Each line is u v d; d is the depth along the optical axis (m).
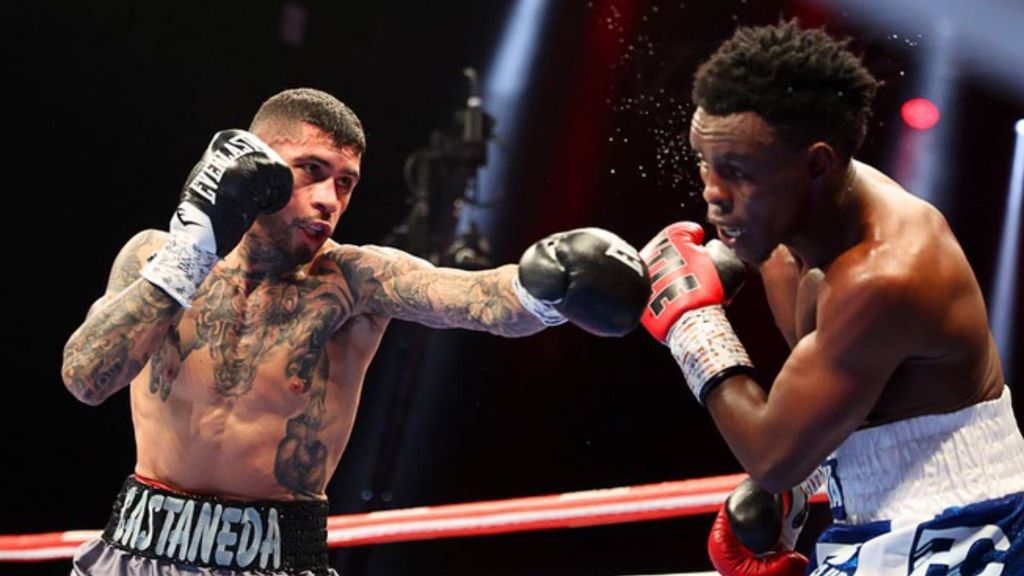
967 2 6.89
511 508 4.45
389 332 7.61
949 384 2.34
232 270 2.63
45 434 7.82
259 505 2.53
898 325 2.24
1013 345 7.14
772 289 2.66
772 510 2.85
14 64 7.93
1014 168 7.16
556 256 2.36
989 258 7.21
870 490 2.42
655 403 7.63
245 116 8.25
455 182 6.68
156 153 8.13
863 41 7.04
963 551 2.30
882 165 7.29
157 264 2.41
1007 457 2.38
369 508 7.46
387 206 8.38
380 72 8.37
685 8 7.03
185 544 2.49
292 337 2.57
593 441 7.65
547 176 8.02
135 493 2.57
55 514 7.66
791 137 2.25
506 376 7.73
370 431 7.60
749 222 2.32
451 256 6.60
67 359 2.43
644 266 2.40
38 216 8.02
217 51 8.15
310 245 2.59
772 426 2.32
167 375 2.57
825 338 2.28
